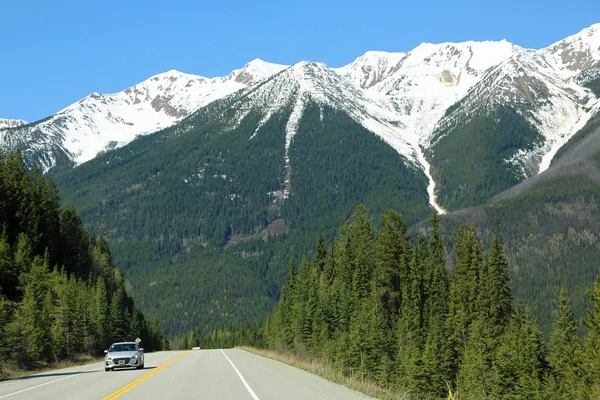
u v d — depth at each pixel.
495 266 72.88
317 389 24.98
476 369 52.66
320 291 78.69
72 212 117.25
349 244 82.69
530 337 59.44
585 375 49.59
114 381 28.97
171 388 25.19
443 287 76.19
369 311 64.62
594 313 52.22
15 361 45.31
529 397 51.53
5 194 93.56
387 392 25.39
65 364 54.16
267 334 115.38
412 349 53.09
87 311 78.94
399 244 77.00
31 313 55.97
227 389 24.77
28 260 81.56
